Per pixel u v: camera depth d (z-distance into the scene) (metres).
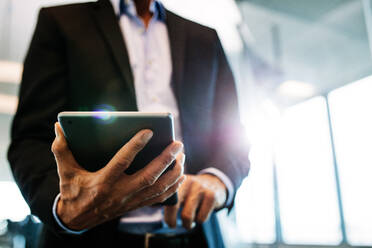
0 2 4.91
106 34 0.92
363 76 6.46
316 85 7.12
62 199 0.61
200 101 1.00
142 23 1.04
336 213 6.78
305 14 5.11
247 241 6.87
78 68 0.89
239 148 1.00
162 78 1.00
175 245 0.82
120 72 0.89
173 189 0.65
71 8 0.98
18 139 0.80
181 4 4.74
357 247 6.37
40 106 0.84
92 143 0.55
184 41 1.03
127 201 0.59
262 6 4.90
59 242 0.77
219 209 0.88
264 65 6.58
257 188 7.32
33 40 0.93
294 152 7.48
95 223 0.64
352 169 6.67
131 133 0.54
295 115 7.59
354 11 4.93
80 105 0.87
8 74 6.62
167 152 0.55
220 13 5.01
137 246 0.81
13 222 5.28
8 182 9.42
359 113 6.60
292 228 7.23
